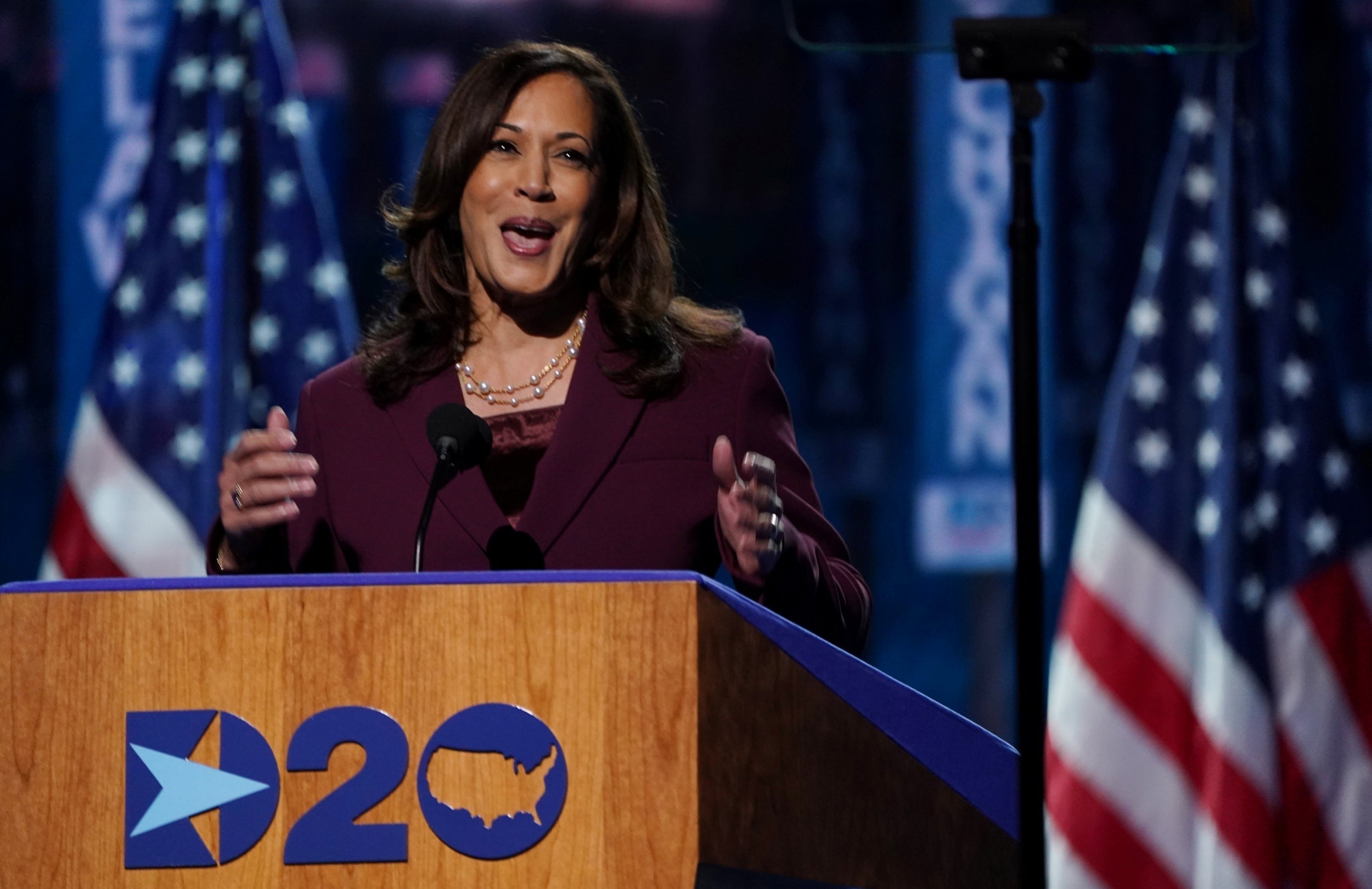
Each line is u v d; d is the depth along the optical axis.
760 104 24.62
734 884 4.55
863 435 25.03
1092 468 24.61
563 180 6.66
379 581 4.68
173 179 12.88
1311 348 12.52
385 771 4.59
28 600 4.70
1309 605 12.17
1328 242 24.16
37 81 22.61
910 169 24.75
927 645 25.02
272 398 12.76
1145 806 12.03
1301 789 11.94
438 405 6.64
